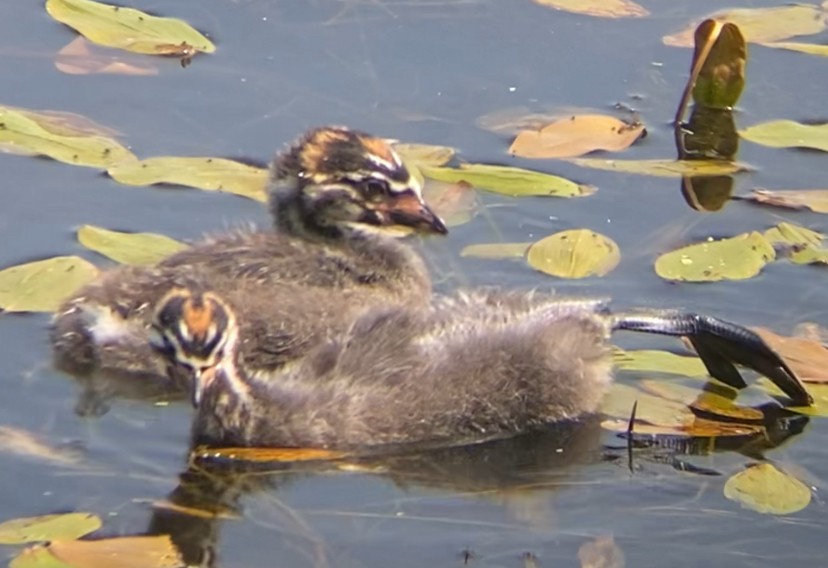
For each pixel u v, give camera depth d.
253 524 12.05
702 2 19.75
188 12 19.06
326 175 15.73
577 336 14.01
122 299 14.17
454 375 13.56
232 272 14.44
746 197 16.58
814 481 12.90
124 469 12.61
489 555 11.78
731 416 13.69
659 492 12.73
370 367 13.50
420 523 12.17
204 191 16.11
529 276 15.26
